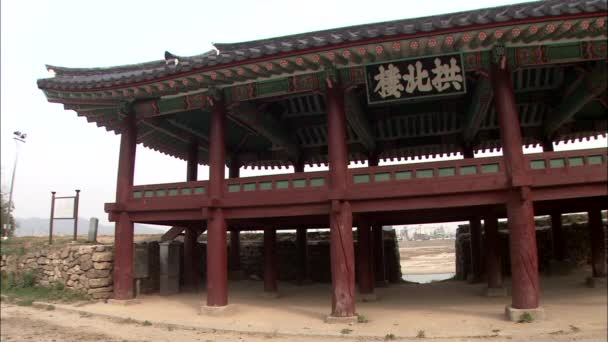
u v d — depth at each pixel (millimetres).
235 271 27516
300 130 23875
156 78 15469
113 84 16078
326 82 14602
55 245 21859
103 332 13609
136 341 12484
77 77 18172
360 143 23859
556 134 21672
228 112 16906
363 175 14453
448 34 12438
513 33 12336
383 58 13742
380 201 14133
